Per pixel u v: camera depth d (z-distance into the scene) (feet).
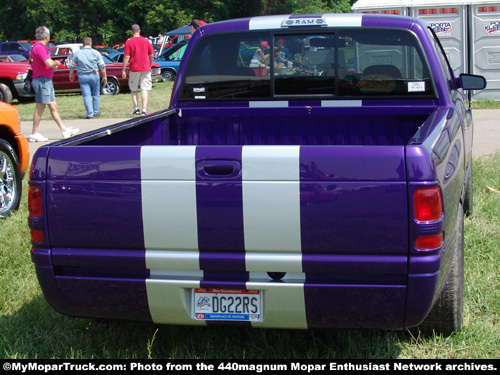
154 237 9.90
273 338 12.07
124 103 56.85
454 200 10.98
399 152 9.19
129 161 9.84
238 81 15.21
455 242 11.03
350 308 9.68
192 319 10.21
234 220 9.62
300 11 152.66
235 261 9.73
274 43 14.92
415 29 14.23
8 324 12.91
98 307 10.44
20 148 21.61
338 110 14.79
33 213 10.31
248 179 9.52
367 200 9.27
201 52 15.29
